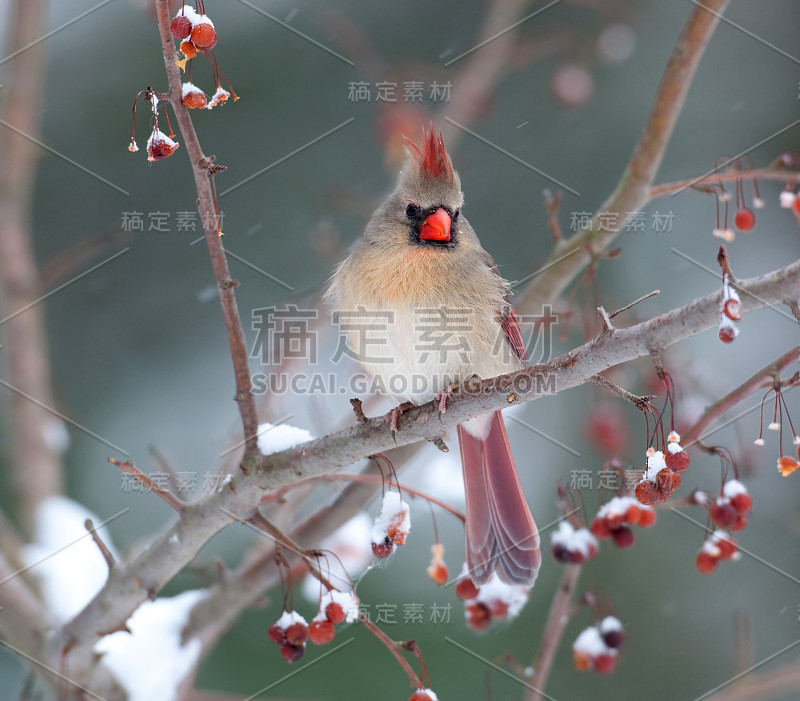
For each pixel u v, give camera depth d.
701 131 10.91
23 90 8.66
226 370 10.28
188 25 4.71
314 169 10.29
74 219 10.25
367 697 8.47
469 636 8.77
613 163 10.57
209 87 10.30
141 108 10.29
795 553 9.48
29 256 8.53
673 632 9.19
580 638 6.24
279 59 10.39
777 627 9.28
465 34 10.59
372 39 10.55
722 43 11.10
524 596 6.35
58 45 10.23
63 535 7.65
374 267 6.61
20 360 8.29
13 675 7.89
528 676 6.32
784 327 10.41
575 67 9.66
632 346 4.67
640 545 9.50
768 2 11.22
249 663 8.55
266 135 10.33
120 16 10.28
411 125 9.04
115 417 10.12
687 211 10.58
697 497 5.84
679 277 10.30
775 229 10.46
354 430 5.37
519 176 10.52
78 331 10.24
